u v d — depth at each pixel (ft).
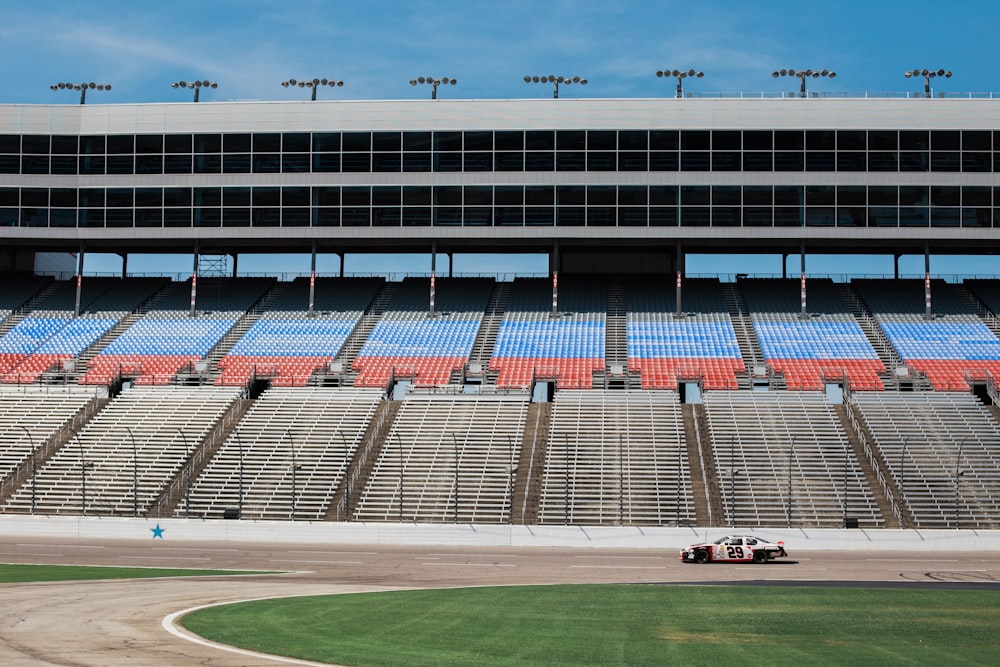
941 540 193.57
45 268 348.18
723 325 293.64
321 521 209.97
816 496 212.64
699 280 319.88
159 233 297.33
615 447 231.50
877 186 281.54
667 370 273.33
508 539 198.90
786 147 283.59
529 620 93.15
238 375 279.08
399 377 276.41
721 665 71.82
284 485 224.12
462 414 250.37
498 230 288.71
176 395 265.95
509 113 289.94
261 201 294.87
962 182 280.10
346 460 231.91
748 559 164.04
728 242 294.66
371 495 219.20
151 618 91.86
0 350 293.84
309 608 99.66
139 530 205.36
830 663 72.95
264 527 203.51
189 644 77.82
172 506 219.00
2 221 298.97
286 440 241.76
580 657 74.23
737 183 284.20
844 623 93.09
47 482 228.43
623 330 293.84
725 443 232.32
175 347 294.25
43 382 278.67
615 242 297.12
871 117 282.36
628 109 287.28
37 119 299.58
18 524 209.15
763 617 96.78
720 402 251.19
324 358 285.84
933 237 280.10
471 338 292.61
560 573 145.48
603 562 164.35
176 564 153.58
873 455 226.79
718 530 195.21
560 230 287.28
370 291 323.37
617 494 214.69
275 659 71.92
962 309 299.17
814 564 162.71
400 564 158.61
